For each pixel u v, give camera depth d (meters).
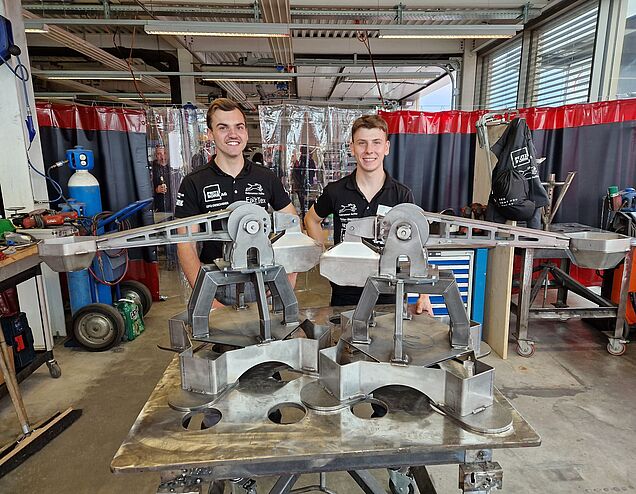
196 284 1.03
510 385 2.57
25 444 1.96
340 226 1.90
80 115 3.73
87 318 3.03
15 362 2.42
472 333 1.06
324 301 4.22
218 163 1.88
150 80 6.71
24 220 2.57
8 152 2.87
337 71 8.02
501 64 5.86
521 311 2.91
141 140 3.93
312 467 0.82
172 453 0.77
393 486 1.59
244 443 0.79
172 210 4.44
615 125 3.67
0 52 2.67
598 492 1.73
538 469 1.86
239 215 0.96
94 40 6.15
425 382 0.90
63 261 0.81
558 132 3.79
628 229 2.95
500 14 4.57
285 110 4.41
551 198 3.30
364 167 1.82
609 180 3.76
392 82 8.59
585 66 4.34
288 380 1.11
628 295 2.98
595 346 3.10
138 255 4.03
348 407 0.91
